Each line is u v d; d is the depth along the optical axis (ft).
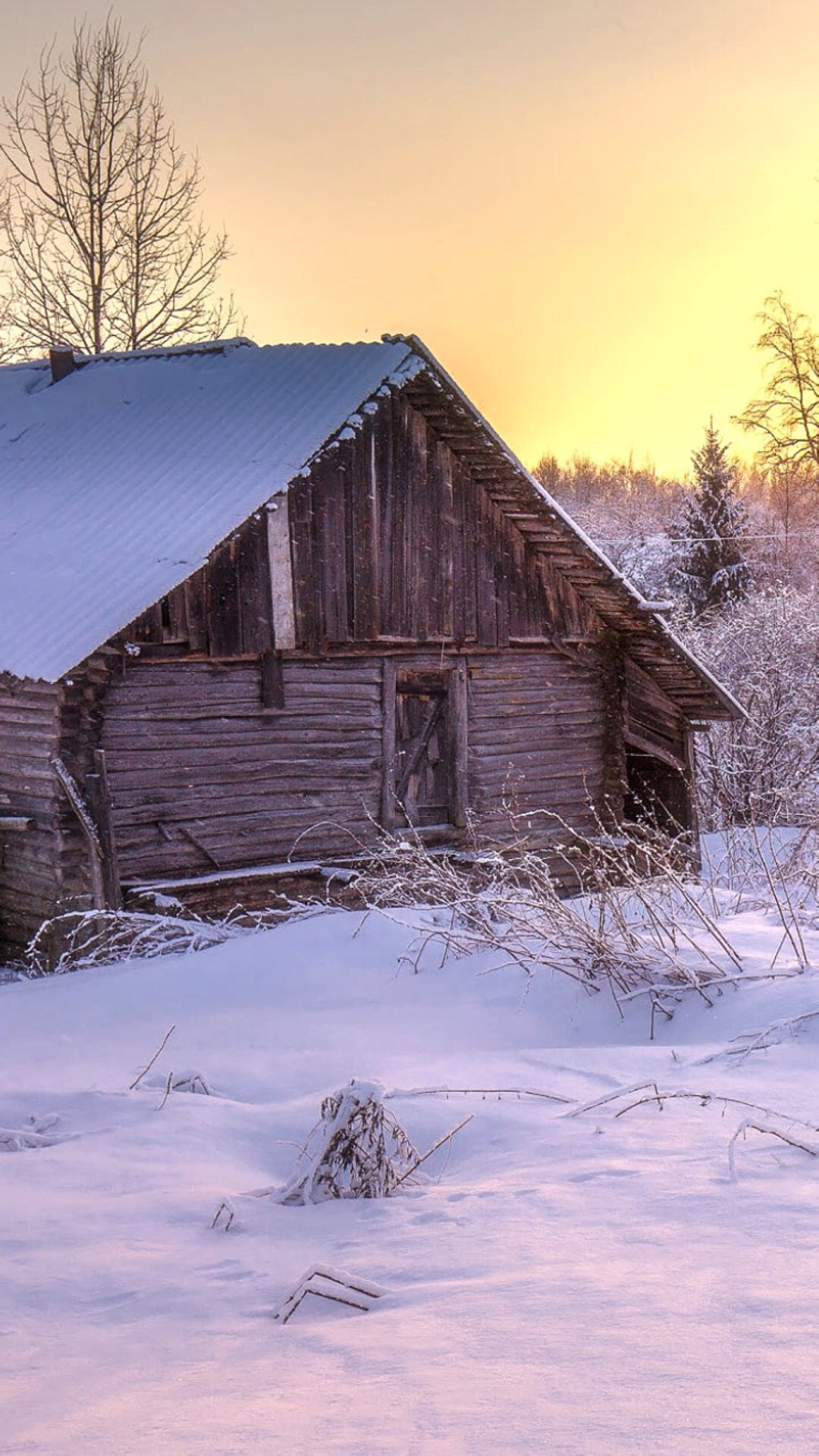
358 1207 12.25
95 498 51.52
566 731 57.67
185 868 45.70
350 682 50.24
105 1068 21.02
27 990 28.50
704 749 78.84
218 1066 20.52
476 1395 6.90
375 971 27.27
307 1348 8.30
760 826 67.31
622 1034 22.04
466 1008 24.21
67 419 61.05
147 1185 13.70
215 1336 9.02
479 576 53.88
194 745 45.96
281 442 48.57
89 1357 8.87
